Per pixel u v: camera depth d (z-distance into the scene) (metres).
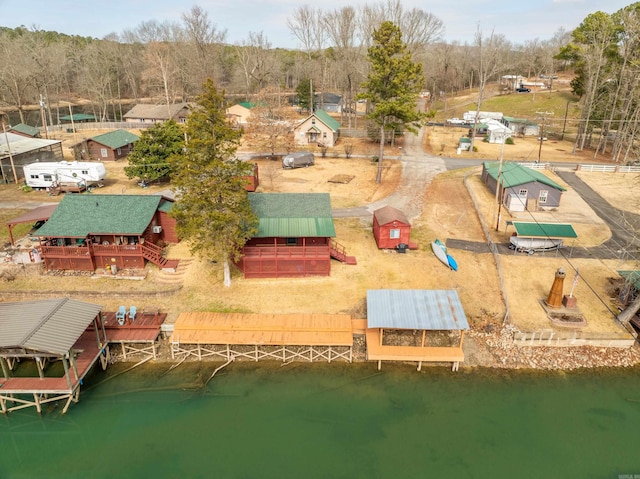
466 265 39.16
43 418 26.52
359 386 28.61
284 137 76.00
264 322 31.50
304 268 37.16
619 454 24.02
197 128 32.59
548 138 89.19
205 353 30.86
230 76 152.50
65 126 99.25
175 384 28.75
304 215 37.94
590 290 35.91
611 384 28.89
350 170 66.25
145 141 56.47
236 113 99.50
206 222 32.97
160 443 24.58
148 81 132.88
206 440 24.73
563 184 57.78
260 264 36.75
